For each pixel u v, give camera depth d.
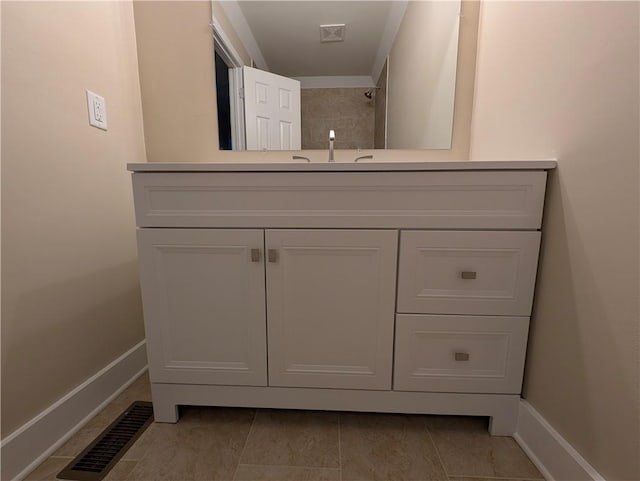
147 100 1.29
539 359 0.81
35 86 0.80
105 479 0.76
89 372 0.99
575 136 0.69
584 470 0.65
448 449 0.85
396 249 0.82
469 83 1.24
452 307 0.83
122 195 1.14
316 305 0.86
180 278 0.86
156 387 0.92
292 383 0.90
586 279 0.66
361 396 0.90
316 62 1.31
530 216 0.78
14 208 0.75
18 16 0.75
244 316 0.87
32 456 0.79
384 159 1.33
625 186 0.57
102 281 1.04
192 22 1.25
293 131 1.34
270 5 1.27
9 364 0.75
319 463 0.81
